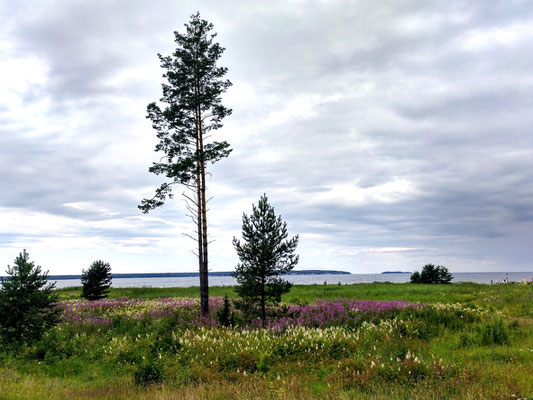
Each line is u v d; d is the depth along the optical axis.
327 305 21.98
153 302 28.59
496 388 7.85
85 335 16.09
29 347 13.61
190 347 12.89
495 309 21.06
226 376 10.27
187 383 9.70
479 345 12.62
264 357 11.18
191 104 21.58
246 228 17.69
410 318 17.66
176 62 22.27
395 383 8.58
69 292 43.16
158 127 22.06
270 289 17.11
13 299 14.05
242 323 17.59
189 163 20.47
